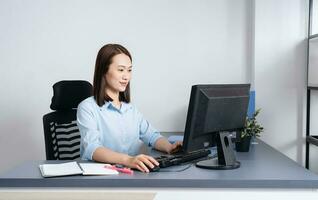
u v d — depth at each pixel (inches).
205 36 119.2
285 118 114.8
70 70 121.0
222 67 119.5
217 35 119.1
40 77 121.3
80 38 120.2
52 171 56.8
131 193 54.8
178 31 119.3
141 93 120.9
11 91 121.8
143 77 120.5
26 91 121.6
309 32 112.0
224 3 118.4
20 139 122.6
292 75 114.0
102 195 54.9
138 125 85.2
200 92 57.5
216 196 54.7
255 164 66.0
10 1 119.9
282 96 114.5
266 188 54.3
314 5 111.6
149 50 119.9
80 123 73.1
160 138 82.2
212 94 59.3
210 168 61.4
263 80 114.3
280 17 113.0
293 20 112.9
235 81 119.6
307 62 112.7
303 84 114.0
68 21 120.0
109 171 57.7
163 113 121.0
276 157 73.4
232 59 119.3
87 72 120.8
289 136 115.2
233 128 66.0
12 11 120.2
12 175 56.7
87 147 67.7
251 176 56.0
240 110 65.9
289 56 113.7
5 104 122.1
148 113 121.2
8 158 122.9
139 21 119.4
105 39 120.0
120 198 54.8
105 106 77.2
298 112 114.7
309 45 110.4
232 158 63.6
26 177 55.4
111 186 54.4
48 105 121.6
